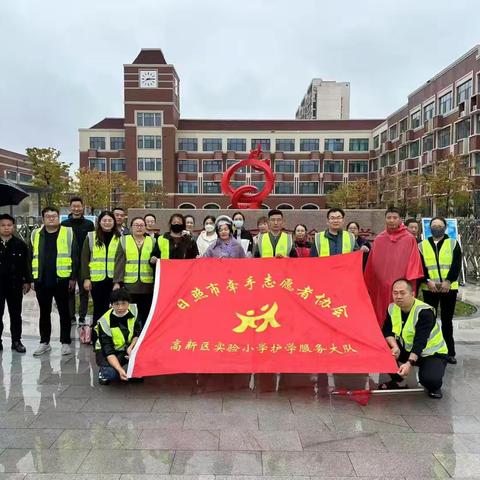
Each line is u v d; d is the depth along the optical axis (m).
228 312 4.35
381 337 4.13
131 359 3.99
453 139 27.75
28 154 27.69
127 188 38.12
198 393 3.96
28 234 13.01
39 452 2.98
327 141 45.41
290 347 4.11
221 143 45.25
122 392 3.99
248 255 6.23
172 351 4.07
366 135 44.97
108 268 5.24
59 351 5.28
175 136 44.53
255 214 9.70
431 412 3.62
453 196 23.33
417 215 29.17
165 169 43.44
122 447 3.04
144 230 5.14
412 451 3.01
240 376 4.37
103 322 4.24
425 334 3.97
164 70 43.00
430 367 3.91
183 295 4.45
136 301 5.13
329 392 3.99
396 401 3.82
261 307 4.38
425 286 5.17
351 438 3.17
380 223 9.39
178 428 3.30
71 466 2.81
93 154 44.69
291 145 45.50
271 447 3.04
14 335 5.29
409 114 35.09
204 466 2.81
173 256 5.17
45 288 5.12
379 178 41.12
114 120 47.53
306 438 3.17
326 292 4.46
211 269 4.61
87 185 33.38
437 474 2.75
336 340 4.12
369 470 2.78
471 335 6.01
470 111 25.41
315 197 45.03
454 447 3.07
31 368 4.68
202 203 44.62
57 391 4.03
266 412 3.58
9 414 3.55
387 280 4.77
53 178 27.77
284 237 5.29
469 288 10.31
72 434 3.22
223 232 5.15
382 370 3.89
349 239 5.06
